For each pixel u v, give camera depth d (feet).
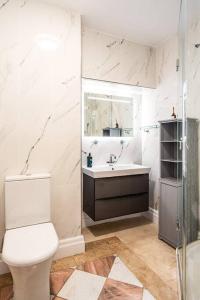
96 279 5.35
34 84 5.96
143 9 6.35
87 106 8.84
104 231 8.25
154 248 6.90
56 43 6.19
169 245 7.10
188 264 4.26
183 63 5.57
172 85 8.15
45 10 6.03
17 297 4.29
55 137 6.29
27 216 5.52
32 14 5.88
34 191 5.61
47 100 6.14
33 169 6.04
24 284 4.19
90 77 7.59
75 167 6.59
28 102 5.91
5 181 5.37
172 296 4.76
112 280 5.31
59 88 6.28
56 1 5.98
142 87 9.02
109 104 9.32
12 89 5.73
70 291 4.93
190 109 5.53
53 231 5.04
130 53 8.43
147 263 6.04
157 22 7.07
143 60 8.73
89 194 7.89
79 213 6.70
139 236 7.80
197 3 5.37
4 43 5.60
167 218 7.17
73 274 5.54
